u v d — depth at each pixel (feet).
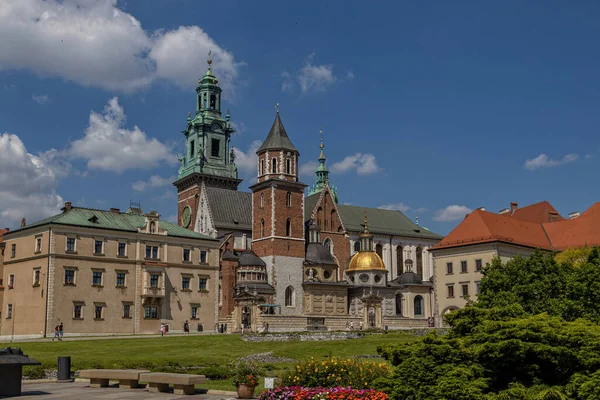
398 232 512.63
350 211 515.50
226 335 305.12
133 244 352.69
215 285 378.32
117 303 342.23
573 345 97.60
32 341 271.28
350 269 447.83
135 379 135.44
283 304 416.26
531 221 451.53
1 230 440.86
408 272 466.70
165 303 358.43
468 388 94.48
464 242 391.24
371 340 273.75
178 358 209.67
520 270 212.23
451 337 113.39
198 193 525.34
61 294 325.42
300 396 102.42
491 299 205.36
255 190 444.96
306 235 453.17
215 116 561.43
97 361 188.65
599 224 415.85
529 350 98.78
